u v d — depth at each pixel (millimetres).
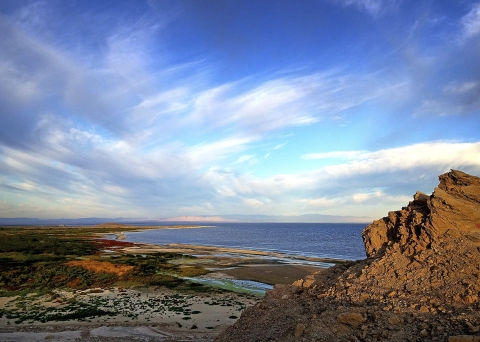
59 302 30766
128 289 36375
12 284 36750
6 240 84500
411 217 13297
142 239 133875
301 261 62594
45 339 20938
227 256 70750
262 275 46812
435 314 9172
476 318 8430
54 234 127938
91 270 44938
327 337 9641
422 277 10688
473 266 10172
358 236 161375
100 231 175500
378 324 9375
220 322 25469
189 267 52656
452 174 13453
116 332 22641
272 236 162375
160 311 28359
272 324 11961
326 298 12062
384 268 11977
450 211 11922
